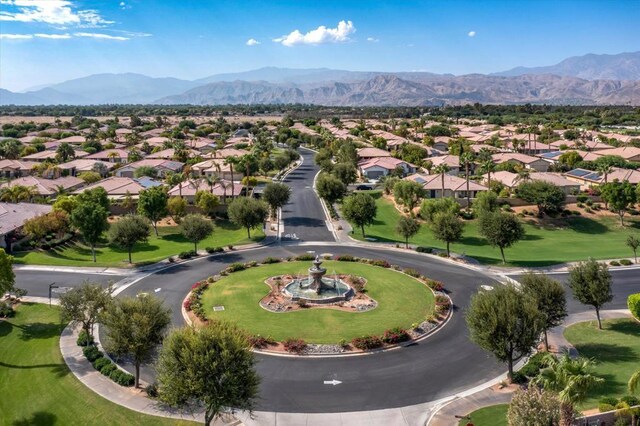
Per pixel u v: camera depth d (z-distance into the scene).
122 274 67.44
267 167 146.12
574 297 51.06
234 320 51.19
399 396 38.38
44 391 39.75
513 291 39.81
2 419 37.19
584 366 28.89
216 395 30.94
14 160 148.12
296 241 84.44
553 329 50.78
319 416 35.88
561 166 143.25
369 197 85.94
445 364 43.38
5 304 54.34
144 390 39.12
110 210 100.56
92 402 37.69
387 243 84.00
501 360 39.31
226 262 72.69
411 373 41.84
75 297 44.81
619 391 37.00
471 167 143.00
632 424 31.42
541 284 45.28
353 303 55.84
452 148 167.00
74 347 46.44
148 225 74.88
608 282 49.53
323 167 144.12
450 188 109.56
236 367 31.73
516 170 134.62
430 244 84.50
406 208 103.12
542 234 90.88
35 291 60.88
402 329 48.25
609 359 43.31
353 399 38.00
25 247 77.00
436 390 39.19
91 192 97.56
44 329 50.69
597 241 87.00
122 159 164.50
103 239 85.81
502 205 100.88
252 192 118.50
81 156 163.25
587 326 51.41
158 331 39.31
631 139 183.12
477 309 39.06
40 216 79.69
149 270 69.25
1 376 42.72
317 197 118.12
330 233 89.56
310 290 59.19
